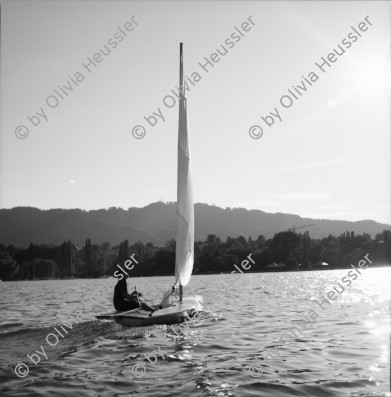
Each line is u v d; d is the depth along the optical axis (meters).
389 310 25.50
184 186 23.77
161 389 11.21
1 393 10.90
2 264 170.38
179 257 23.48
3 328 20.36
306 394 10.72
